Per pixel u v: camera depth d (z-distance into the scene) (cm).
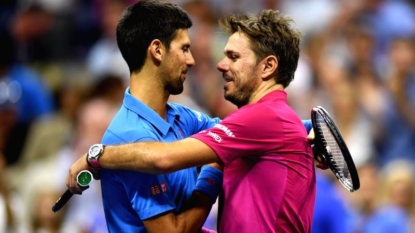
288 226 2034
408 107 4109
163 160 1936
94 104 3794
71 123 4084
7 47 4531
